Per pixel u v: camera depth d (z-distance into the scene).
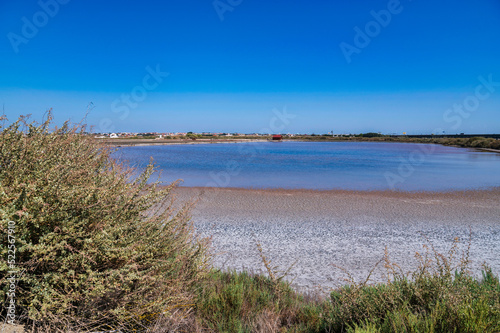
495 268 6.20
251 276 5.34
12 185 2.72
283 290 4.46
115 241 2.90
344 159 38.97
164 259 3.37
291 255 6.89
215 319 3.59
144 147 65.19
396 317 3.01
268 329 3.43
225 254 6.84
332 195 14.44
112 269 2.81
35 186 2.69
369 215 10.88
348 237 8.33
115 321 2.79
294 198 13.69
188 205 4.07
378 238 8.27
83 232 2.72
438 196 14.36
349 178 20.41
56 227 2.62
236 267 6.09
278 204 12.47
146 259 3.14
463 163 33.22
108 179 3.42
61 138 3.53
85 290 2.63
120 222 3.18
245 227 9.18
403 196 14.31
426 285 3.75
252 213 10.93
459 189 16.12
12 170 2.92
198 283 3.96
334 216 10.69
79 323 2.58
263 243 7.71
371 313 3.39
